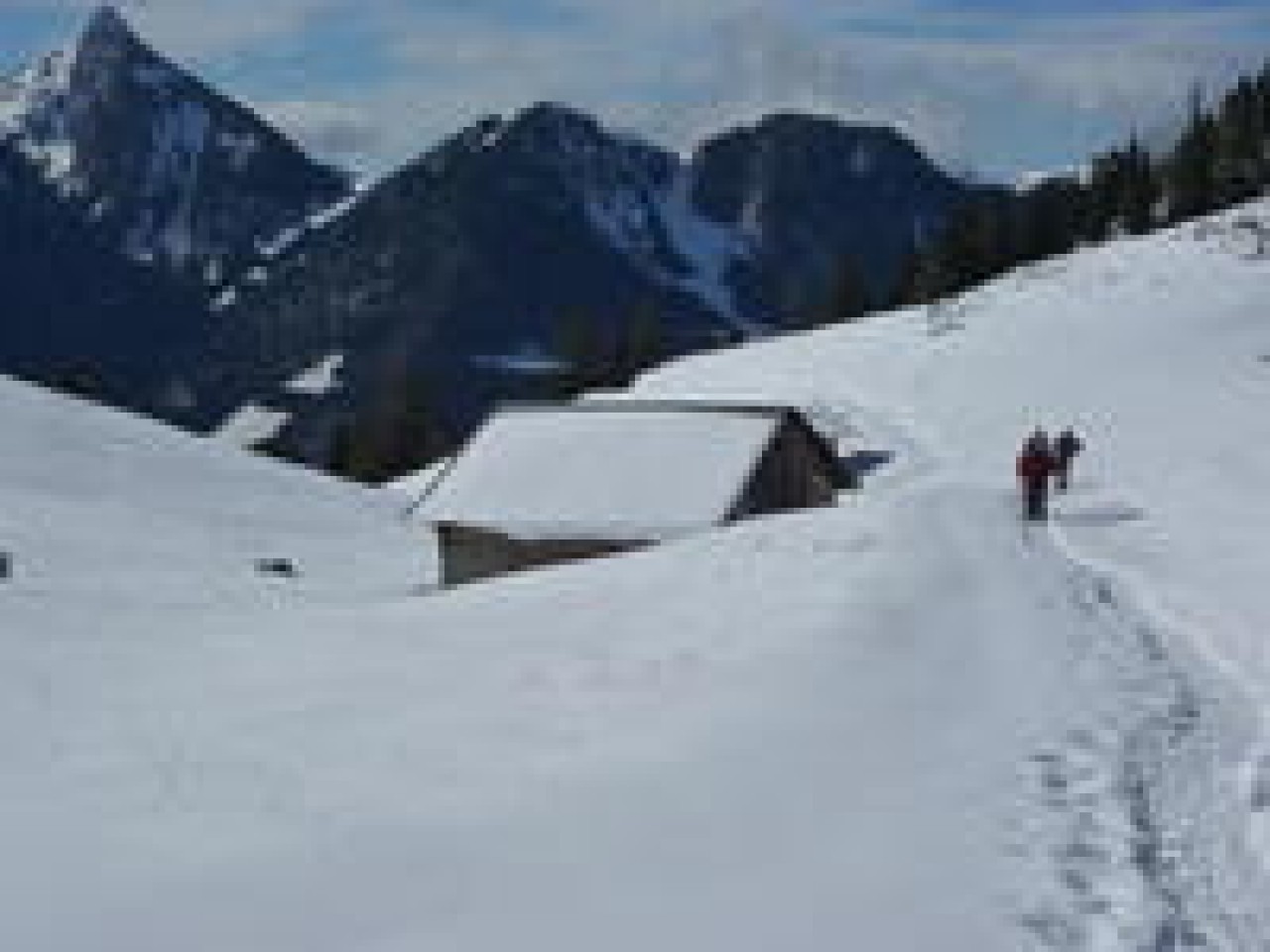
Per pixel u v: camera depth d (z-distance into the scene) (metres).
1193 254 105.19
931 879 14.51
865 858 14.90
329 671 25.48
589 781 17.03
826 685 21.02
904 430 81.81
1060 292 104.19
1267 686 23.97
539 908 13.57
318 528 62.16
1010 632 25.42
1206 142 143.75
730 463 48.50
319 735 20.25
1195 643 27.28
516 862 14.63
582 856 14.79
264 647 28.59
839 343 111.88
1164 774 18.56
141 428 70.25
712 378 114.00
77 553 46.84
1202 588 32.69
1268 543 39.81
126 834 15.68
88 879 14.31
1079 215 150.50
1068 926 13.79
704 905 13.70
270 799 16.95
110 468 62.59
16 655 27.00
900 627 24.78
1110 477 57.06
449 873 14.38
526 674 23.75
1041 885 14.62
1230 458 60.44
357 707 22.16
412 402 127.12
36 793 17.41
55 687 24.31
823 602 26.80
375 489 74.88
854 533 35.31
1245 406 75.69
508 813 16.02
